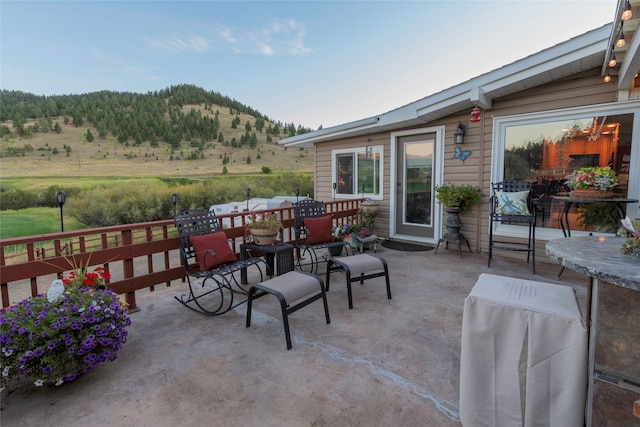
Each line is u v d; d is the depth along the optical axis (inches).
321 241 170.7
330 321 109.2
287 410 68.3
